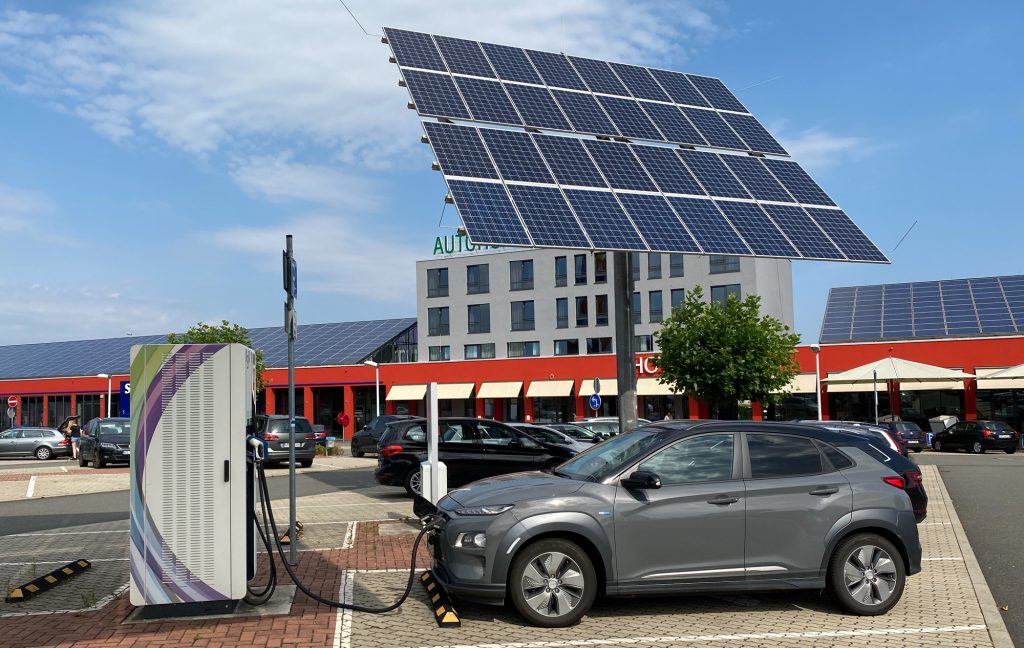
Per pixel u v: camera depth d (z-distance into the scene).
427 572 8.58
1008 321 44.31
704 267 59.91
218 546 7.20
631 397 14.27
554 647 6.46
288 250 9.97
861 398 45.62
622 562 7.15
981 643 6.54
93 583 8.80
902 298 50.47
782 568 7.34
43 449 36.59
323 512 14.84
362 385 59.97
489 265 66.38
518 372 55.31
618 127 16.94
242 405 7.27
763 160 18.02
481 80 16.55
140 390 7.18
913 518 7.58
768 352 27.39
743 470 7.50
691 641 6.60
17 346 79.06
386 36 16.78
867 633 6.82
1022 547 10.98
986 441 36.09
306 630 6.89
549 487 7.37
